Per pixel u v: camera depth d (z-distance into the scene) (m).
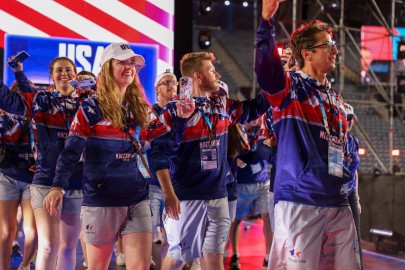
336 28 13.30
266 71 3.25
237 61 30.81
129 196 3.83
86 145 3.80
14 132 5.23
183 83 4.08
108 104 3.76
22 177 5.27
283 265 3.46
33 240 5.35
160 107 6.34
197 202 4.37
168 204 4.04
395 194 8.41
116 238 3.90
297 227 3.37
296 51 3.58
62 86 5.04
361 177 9.30
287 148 3.40
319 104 3.39
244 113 4.57
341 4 12.66
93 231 3.82
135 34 7.96
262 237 9.55
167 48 8.07
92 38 7.82
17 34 7.55
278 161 3.47
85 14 7.79
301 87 3.40
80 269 6.50
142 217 3.85
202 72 4.44
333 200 3.37
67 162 3.73
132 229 3.83
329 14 12.55
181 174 4.37
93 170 3.79
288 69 4.29
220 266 4.40
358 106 21.09
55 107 4.88
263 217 7.02
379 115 21.08
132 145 3.86
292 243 3.38
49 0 7.66
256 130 6.90
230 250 8.20
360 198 9.26
